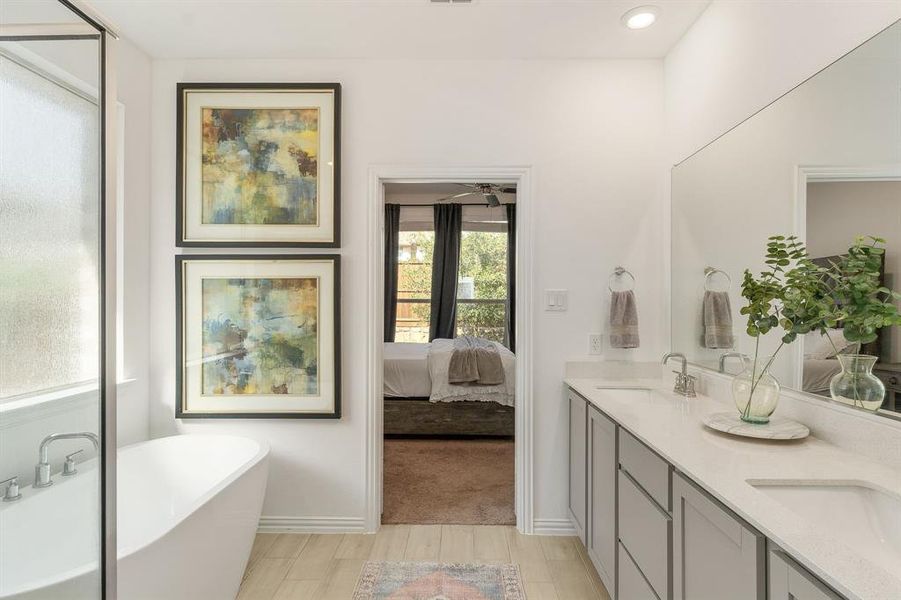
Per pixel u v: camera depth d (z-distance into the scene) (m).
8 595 1.05
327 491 2.62
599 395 2.17
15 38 1.04
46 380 1.11
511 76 2.63
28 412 1.08
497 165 2.62
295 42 2.48
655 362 2.61
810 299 1.45
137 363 2.53
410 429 4.28
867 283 1.27
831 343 1.41
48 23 1.11
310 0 2.13
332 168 2.60
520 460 2.62
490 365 4.29
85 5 1.19
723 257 2.04
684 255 2.40
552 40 2.45
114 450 1.26
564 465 2.61
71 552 1.16
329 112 2.60
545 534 2.59
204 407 2.61
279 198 2.60
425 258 6.38
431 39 2.44
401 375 4.36
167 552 1.58
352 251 2.62
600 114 2.62
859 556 0.79
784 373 1.65
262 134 2.61
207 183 2.61
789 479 1.14
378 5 2.16
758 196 1.78
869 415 1.28
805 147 1.52
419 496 3.06
